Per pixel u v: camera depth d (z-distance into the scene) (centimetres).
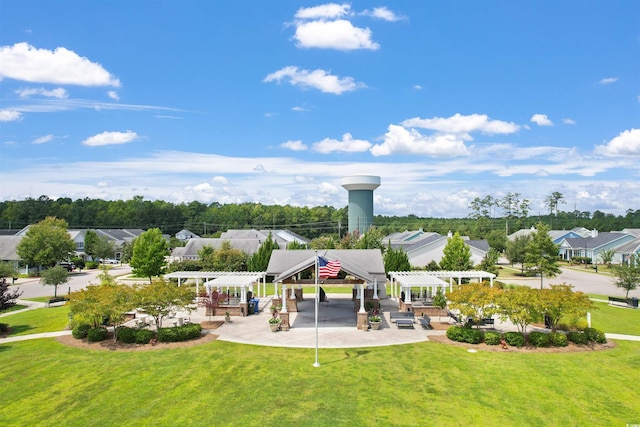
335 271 2388
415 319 3020
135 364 2061
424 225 14712
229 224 15638
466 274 3731
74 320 2580
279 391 1731
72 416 1544
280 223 16050
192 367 2011
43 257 6184
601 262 7575
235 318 3094
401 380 1839
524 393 1708
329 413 1538
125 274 6397
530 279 5644
